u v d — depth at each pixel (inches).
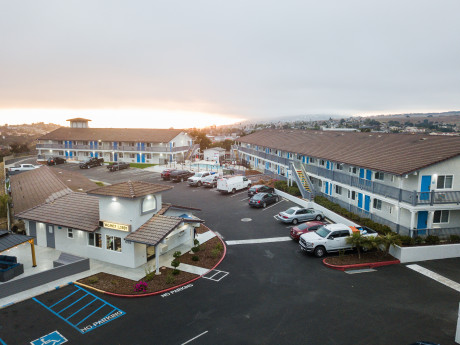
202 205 1448.1
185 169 2373.3
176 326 580.1
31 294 691.4
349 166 1298.0
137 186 868.0
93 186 1406.3
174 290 713.0
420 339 543.5
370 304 653.3
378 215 1112.2
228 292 703.7
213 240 1026.1
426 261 872.3
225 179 1667.1
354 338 544.4
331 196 1349.7
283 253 926.4
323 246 898.1
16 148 3595.0
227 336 550.3
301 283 745.6
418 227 984.9
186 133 3034.0
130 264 824.9
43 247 975.0
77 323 591.8
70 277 770.2
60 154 3029.0
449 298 679.1
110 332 564.4
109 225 834.2
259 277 776.3
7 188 1732.3
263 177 2033.7
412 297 682.2
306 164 1573.6
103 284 737.0
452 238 924.6
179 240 978.7
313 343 530.6
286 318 603.5
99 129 3144.7
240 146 2842.0
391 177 1055.6
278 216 1279.5
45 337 551.8
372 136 1489.9
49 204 1027.3
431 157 964.0
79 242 906.7
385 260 866.1
